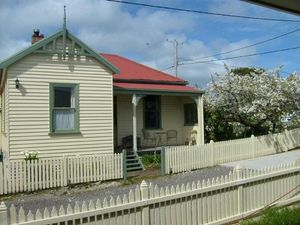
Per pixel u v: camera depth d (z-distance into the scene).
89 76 17.78
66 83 17.19
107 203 6.76
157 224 7.47
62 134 17.03
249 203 9.35
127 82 21.72
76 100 17.39
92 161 14.97
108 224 6.73
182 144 23.34
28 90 16.36
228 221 8.77
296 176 10.64
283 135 22.08
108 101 18.28
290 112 23.50
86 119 17.66
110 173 15.34
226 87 23.73
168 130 23.14
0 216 5.63
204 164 17.77
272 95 22.67
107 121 18.22
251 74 24.39
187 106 23.59
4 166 13.23
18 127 16.12
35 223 5.86
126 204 6.92
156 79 22.94
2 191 13.20
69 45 17.28
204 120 24.78
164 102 23.19
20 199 12.76
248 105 23.09
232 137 24.52
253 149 20.31
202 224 8.30
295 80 22.98
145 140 22.25
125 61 26.42
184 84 24.06
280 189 10.16
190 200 8.11
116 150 19.91
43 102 16.66
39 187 13.86
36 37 20.12
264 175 9.63
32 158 15.44
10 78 16.00
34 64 16.50
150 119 22.62
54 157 16.77
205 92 24.25
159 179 15.41
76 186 14.47
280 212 8.66
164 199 7.54
